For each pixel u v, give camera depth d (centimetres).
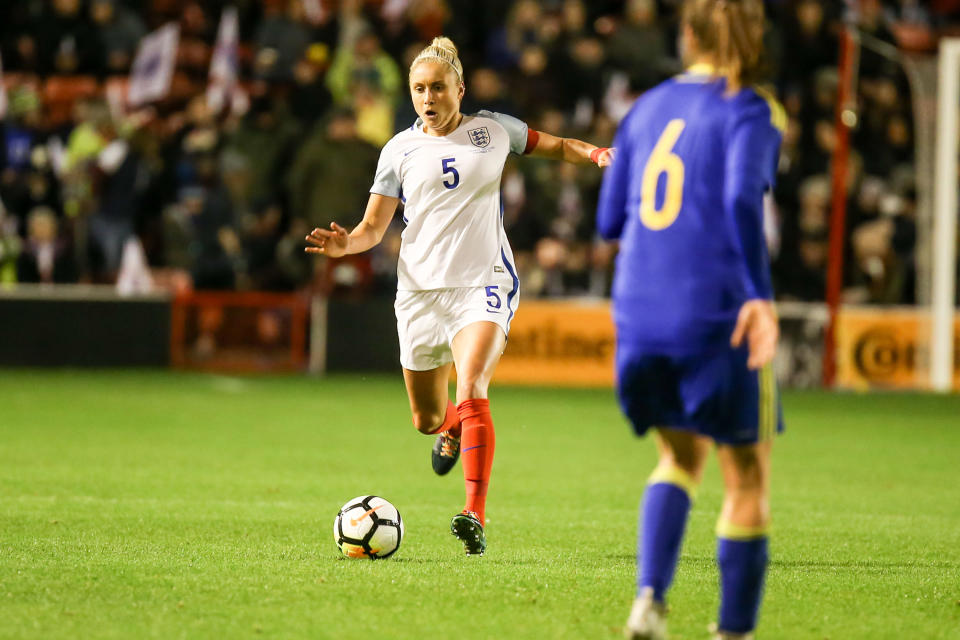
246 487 2608
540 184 5888
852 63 5519
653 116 1316
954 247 5650
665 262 1276
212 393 4900
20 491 2462
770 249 5931
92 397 4603
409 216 2091
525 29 6481
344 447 3378
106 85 6662
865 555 1959
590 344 5784
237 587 1572
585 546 1992
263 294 5847
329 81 6275
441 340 2077
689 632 1407
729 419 1262
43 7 6656
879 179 6047
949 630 1442
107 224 6006
